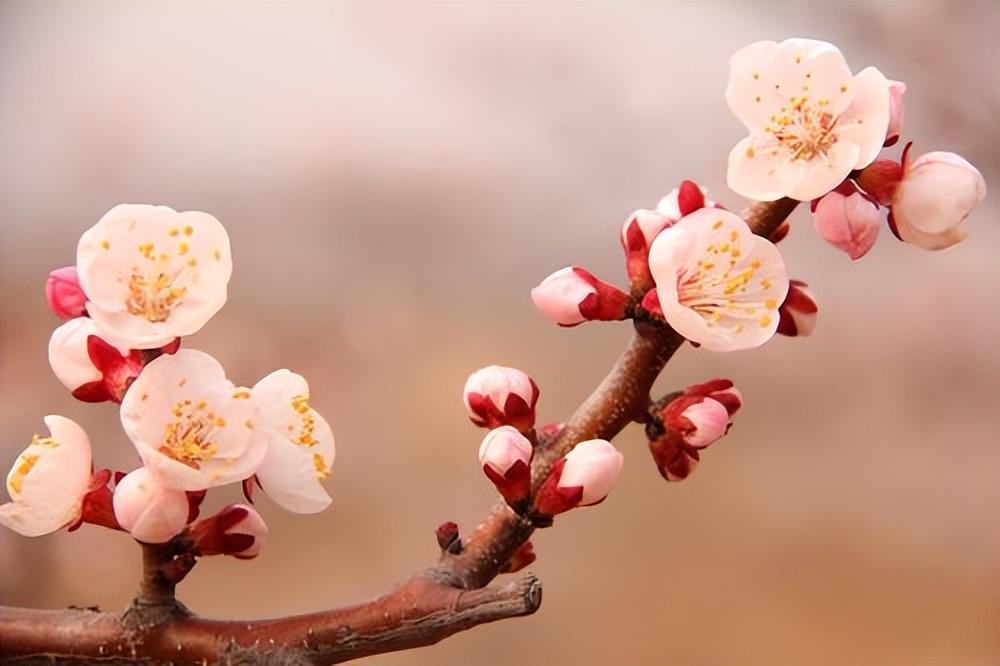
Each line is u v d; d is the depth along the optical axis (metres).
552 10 1.52
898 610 1.38
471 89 1.53
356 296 1.48
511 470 0.84
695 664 1.36
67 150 1.49
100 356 0.83
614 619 1.38
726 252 0.84
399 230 1.51
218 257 0.82
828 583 1.40
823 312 1.49
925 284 1.49
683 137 1.51
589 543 1.41
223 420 0.82
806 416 1.46
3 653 0.83
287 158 1.51
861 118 0.84
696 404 0.85
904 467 1.45
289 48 1.52
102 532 1.33
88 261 0.82
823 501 1.43
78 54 1.51
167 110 1.51
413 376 1.47
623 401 0.85
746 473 1.44
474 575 0.84
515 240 1.51
